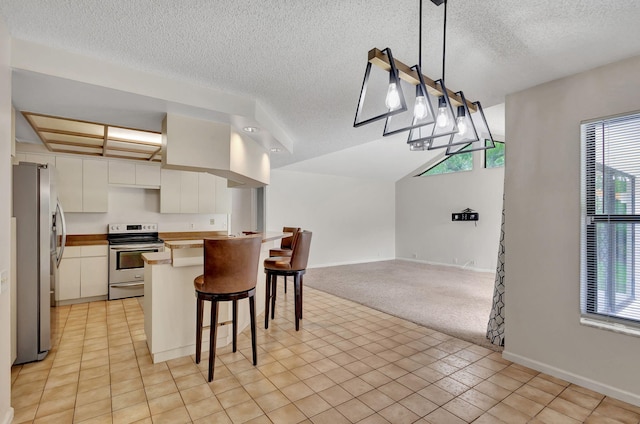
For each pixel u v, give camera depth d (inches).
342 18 65.7
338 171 316.5
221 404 81.8
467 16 64.2
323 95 107.9
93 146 163.0
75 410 79.1
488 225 285.9
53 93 90.0
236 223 274.4
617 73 84.2
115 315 155.1
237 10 63.3
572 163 92.3
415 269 299.3
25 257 104.9
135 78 90.0
